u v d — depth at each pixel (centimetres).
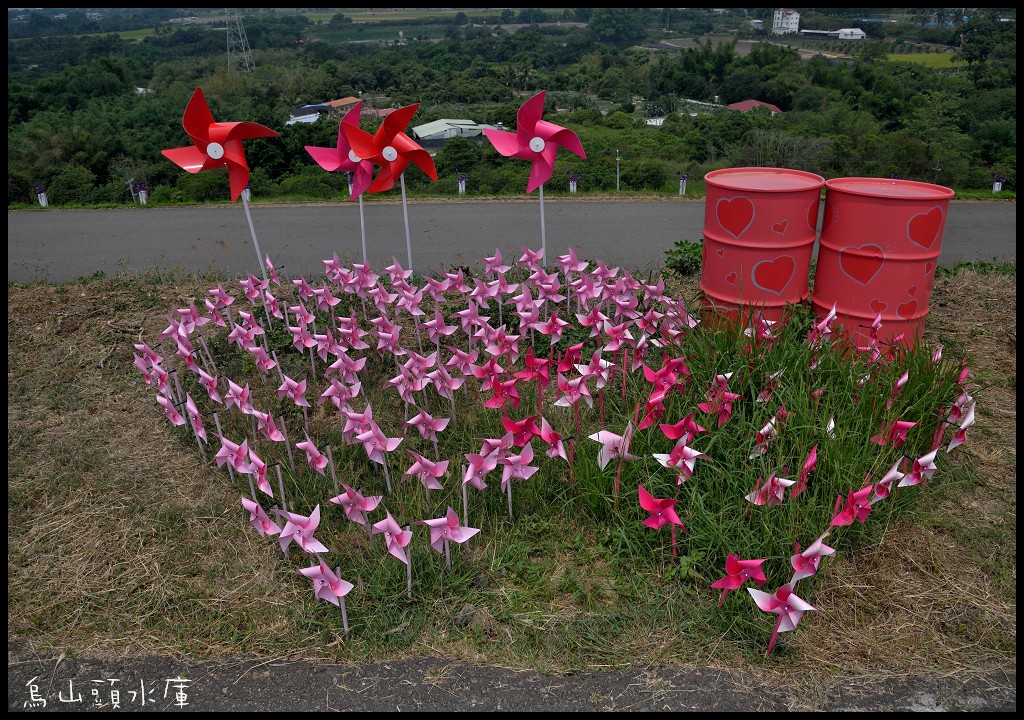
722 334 461
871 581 353
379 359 550
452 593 351
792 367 440
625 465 398
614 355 505
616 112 4534
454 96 5331
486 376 403
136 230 1262
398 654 322
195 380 533
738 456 400
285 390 421
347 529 392
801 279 512
